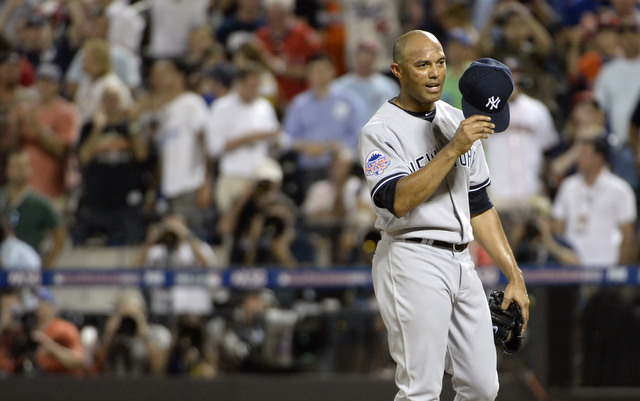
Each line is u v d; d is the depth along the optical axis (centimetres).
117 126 2997
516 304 1427
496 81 1318
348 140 3145
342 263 2630
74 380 2425
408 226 1374
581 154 2784
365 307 2517
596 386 2356
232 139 3048
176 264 2667
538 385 2378
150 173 3042
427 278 1364
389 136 1371
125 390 2422
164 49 3697
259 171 2745
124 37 3722
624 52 3234
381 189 1331
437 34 3591
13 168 2820
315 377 2425
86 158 2969
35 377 2425
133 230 2908
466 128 1266
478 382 1410
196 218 2841
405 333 1375
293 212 2747
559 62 3609
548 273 2383
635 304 2356
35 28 3831
